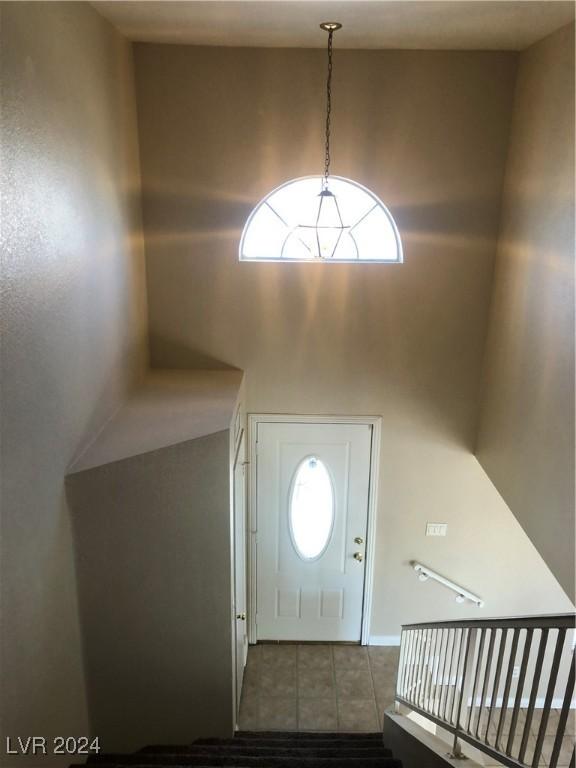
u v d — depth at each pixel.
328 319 4.12
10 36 1.91
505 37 3.25
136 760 2.77
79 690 2.95
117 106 3.26
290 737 3.53
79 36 2.62
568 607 4.66
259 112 3.71
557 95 3.05
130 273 3.60
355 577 4.73
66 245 2.48
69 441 2.61
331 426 4.38
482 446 4.20
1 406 1.93
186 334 4.14
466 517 4.54
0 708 1.97
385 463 4.43
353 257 4.04
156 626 3.05
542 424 3.16
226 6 2.78
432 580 4.71
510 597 4.70
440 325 4.11
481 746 2.11
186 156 3.79
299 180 3.88
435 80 3.65
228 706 3.23
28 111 2.05
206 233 3.94
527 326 3.39
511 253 3.67
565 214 2.95
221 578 3.02
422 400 4.28
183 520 2.91
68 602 2.74
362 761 2.69
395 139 3.76
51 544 2.47
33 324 2.16
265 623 4.85
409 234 3.93
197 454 2.86
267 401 4.30
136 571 2.94
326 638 4.88
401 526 4.59
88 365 2.81
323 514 4.61
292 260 4.00
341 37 3.33
